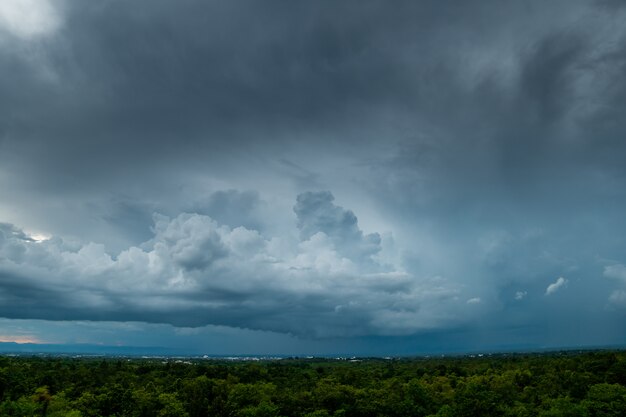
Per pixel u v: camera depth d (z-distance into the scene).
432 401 108.69
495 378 132.50
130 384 131.50
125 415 99.44
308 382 147.00
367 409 101.00
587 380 121.75
